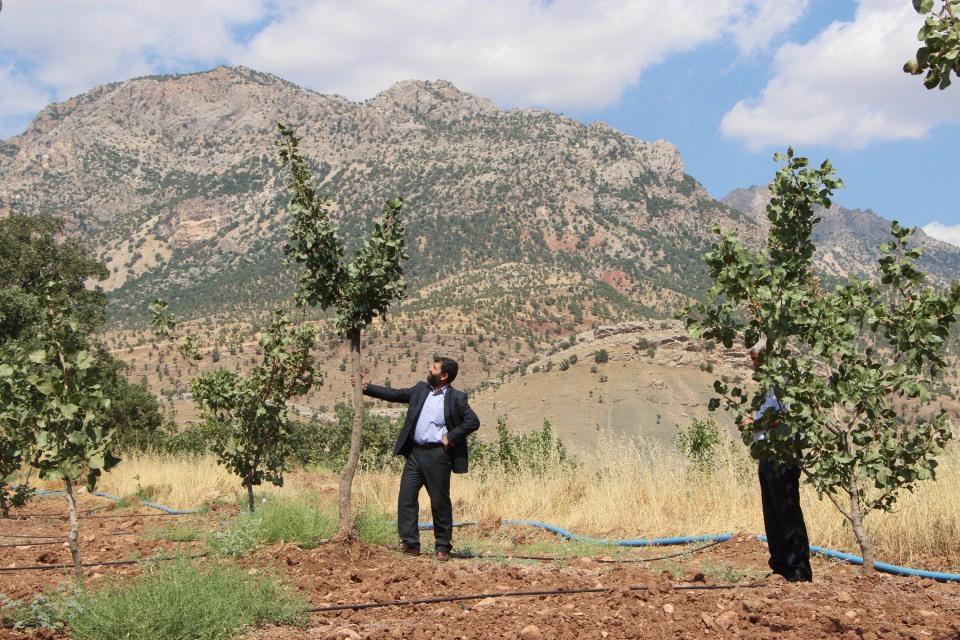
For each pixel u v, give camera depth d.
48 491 14.98
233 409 10.18
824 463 5.36
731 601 4.74
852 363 5.39
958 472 7.44
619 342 186.75
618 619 4.41
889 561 6.71
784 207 5.61
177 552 6.50
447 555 7.25
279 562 6.36
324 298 7.25
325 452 28.05
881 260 5.46
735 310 5.49
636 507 9.58
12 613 4.77
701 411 158.50
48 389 4.80
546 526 9.54
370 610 5.02
